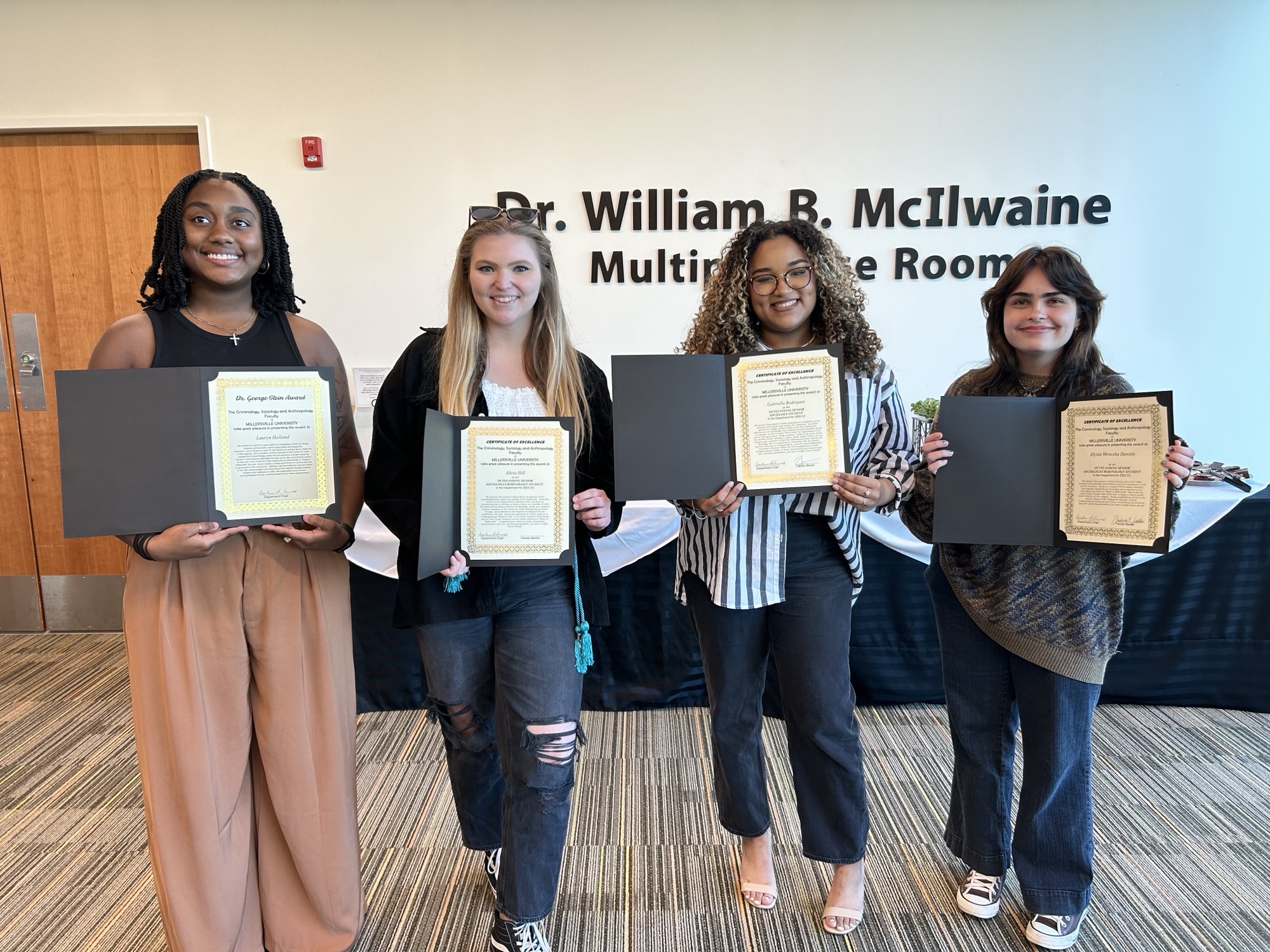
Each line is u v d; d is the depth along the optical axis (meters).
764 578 1.37
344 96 3.01
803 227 1.34
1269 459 3.17
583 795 2.04
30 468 3.24
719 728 1.49
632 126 3.03
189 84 3.00
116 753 2.28
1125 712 2.47
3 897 1.67
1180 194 3.01
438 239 3.11
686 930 1.55
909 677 2.49
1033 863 1.46
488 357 1.35
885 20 2.95
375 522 2.41
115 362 1.19
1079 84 2.96
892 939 1.51
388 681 2.52
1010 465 1.32
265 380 1.19
